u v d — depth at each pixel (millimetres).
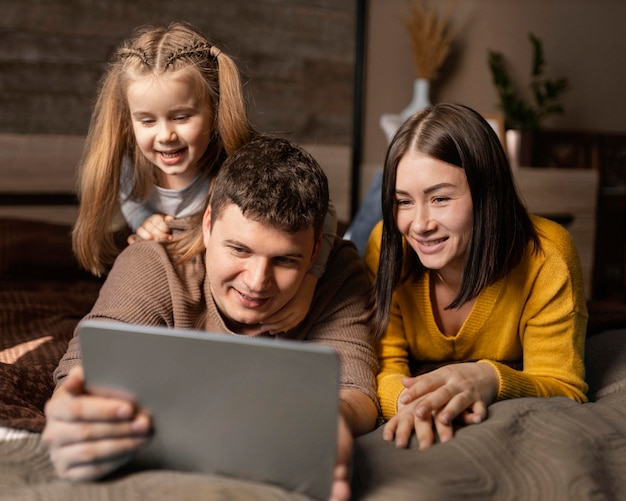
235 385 747
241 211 965
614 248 3492
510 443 893
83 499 734
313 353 707
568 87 3627
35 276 2035
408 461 846
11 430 904
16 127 2500
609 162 3461
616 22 3719
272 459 767
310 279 1136
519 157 3297
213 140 1324
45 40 2508
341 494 750
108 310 1064
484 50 3406
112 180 1341
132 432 778
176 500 723
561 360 1185
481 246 1116
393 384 1127
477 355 1293
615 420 1022
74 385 768
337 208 3045
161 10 2684
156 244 1155
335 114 3078
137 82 1232
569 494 812
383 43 3172
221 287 1027
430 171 1069
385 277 1176
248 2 2840
